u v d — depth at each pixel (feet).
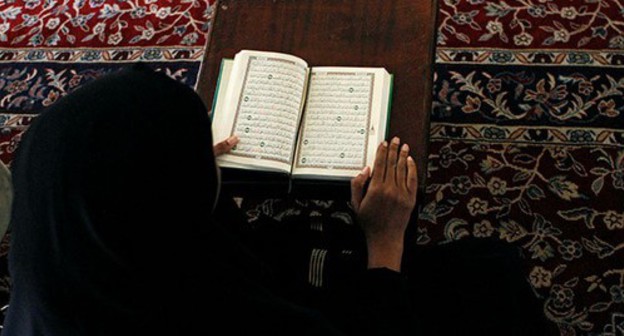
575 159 5.35
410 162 3.46
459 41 6.01
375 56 3.94
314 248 3.67
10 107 6.28
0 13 6.85
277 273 3.52
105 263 2.04
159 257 2.13
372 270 3.24
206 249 2.30
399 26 4.03
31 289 2.12
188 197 2.21
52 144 2.08
